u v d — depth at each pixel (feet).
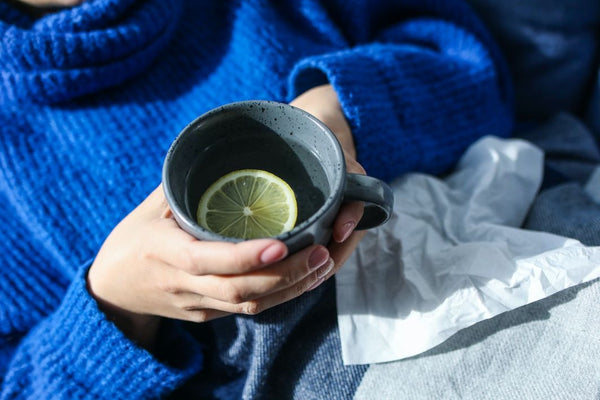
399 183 1.86
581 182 2.10
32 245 1.94
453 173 2.00
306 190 1.27
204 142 1.30
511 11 2.36
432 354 1.57
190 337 1.78
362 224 1.32
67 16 1.85
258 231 1.23
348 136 1.68
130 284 1.47
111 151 1.90
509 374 1.48
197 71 2.05
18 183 1.88
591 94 2.48
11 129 1.94
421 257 1.68
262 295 1.24
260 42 1.97
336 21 2.34
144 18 1.91
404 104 1.86
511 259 1.57
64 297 1.85
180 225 1.19
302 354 1.72
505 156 1.92
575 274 1.48
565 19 2.32
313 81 1.88
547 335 1.49
